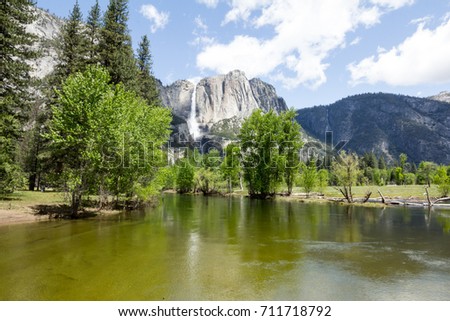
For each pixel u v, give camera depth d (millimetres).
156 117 31625
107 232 16859
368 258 12047
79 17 35094
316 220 23469
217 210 31156
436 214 28125
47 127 31516
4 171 25359
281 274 9859
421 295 8180
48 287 8344
